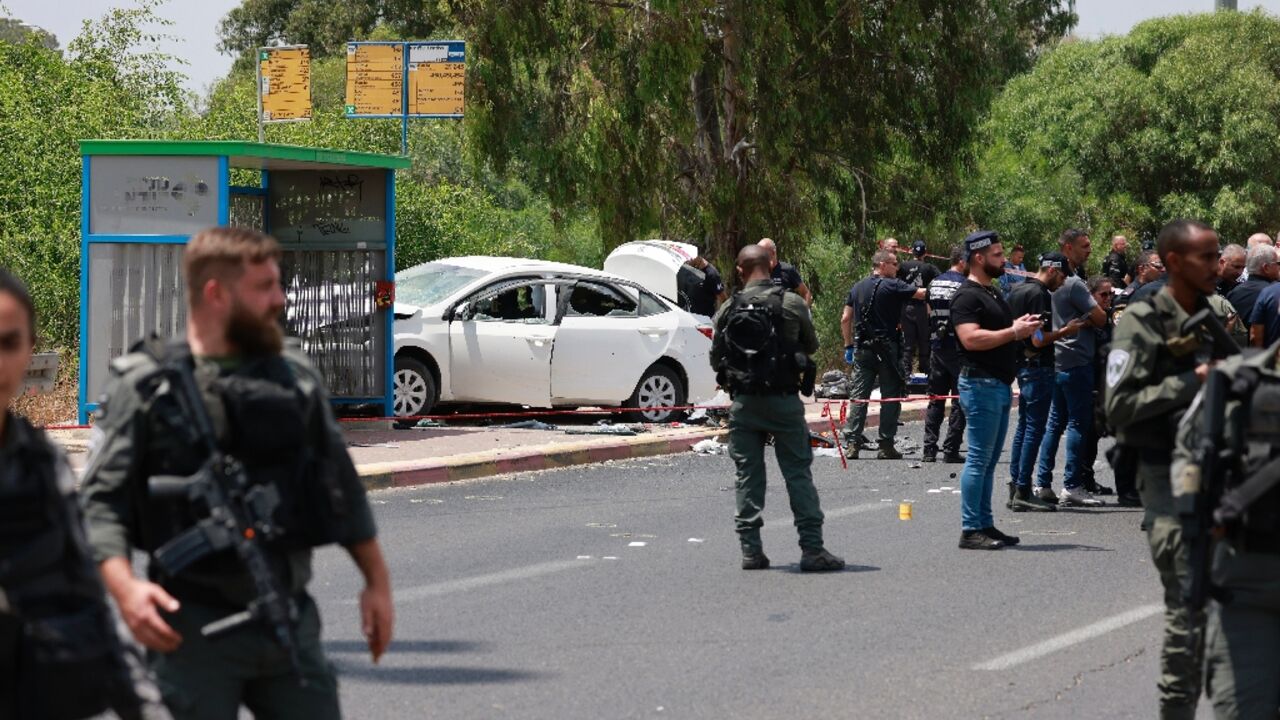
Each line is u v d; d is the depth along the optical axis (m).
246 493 5.16
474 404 25.89
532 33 35.22
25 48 38.28
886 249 22.52
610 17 35.62
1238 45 66.50
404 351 23.55
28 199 29.72
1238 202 61.09
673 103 34.84
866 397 22.50
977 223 54.91
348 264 23.06
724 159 37.06
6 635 4.54
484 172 50.75
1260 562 6.18
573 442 21.88
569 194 36.31
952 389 22.33
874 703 9.30
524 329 24.12
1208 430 6.27
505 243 38.88
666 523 16.17
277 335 5.39
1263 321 15.43
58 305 28.02
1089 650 10.68
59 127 30.61
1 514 4.58
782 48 36.09
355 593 12.29
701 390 25.80
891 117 39.38
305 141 34.25
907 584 12.91
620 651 10.52
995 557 14.22
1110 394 7.81
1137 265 18.44
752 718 8.95
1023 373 17.06
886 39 38.19
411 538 15.03
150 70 36.53
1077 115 63.50
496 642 10.75
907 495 18.59
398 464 19.02
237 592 5.23
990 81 40.16
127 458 5.20
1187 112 62.50
